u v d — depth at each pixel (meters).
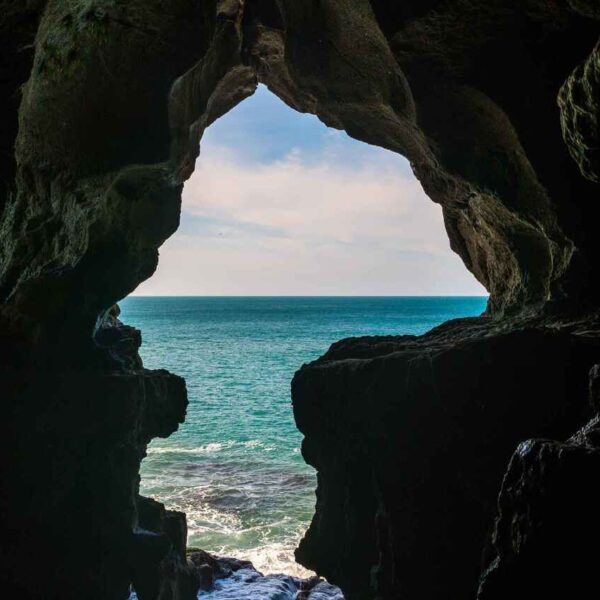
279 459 34.25
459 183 12.51
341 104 13.96
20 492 11.91
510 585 4.84
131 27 10.38
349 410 12.38
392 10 10.19
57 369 12.74
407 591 11.22
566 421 10.10
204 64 12.98
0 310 11.57
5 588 11.53
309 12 12.18
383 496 11.79
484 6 9.38
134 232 14.59
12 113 8.40
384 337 14.66
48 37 8.84
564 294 11.71
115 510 12.70
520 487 5.11
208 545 22.03
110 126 11.11
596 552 4.39
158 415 14.20
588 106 6.54
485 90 10.34
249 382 65.50
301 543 13.84
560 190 10.66
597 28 9.09
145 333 133.12
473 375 10.87
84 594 12.15
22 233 10.16
